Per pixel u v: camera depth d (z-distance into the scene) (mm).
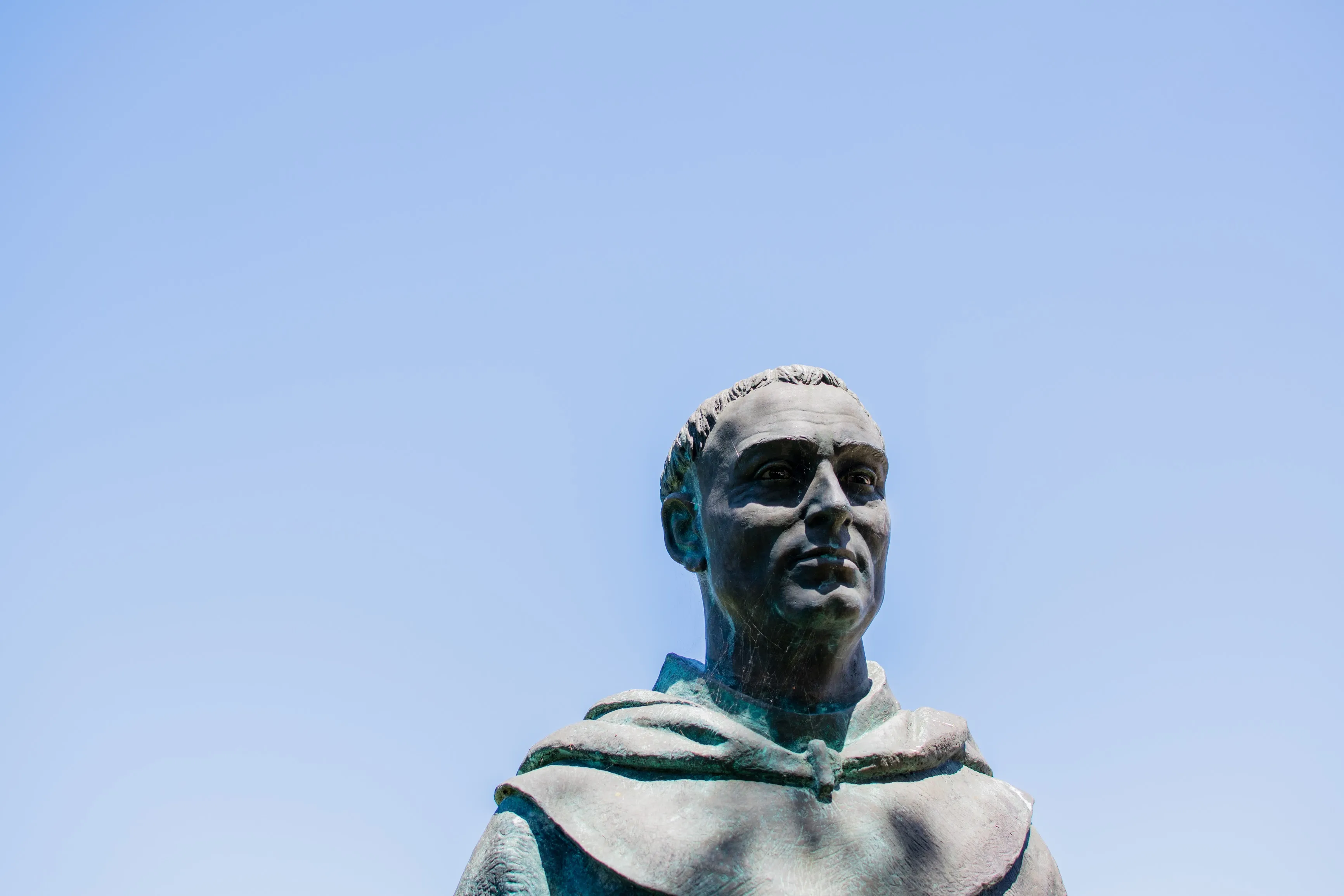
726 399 6973
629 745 6129
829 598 6352
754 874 5680
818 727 6402
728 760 6059
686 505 7109
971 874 5934
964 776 6535
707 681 6676
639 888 5613
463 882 6016
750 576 6523
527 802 6051
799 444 6586
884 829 5973
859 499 6688
